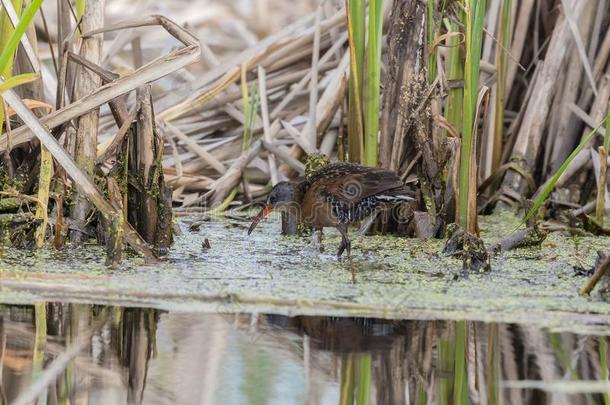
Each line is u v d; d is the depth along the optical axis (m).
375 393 7.24
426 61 11.81
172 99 15.33
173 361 7.81
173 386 7.29
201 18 17.80
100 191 10.55
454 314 8.84
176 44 16.55
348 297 9.25
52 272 9.95
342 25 15.15
